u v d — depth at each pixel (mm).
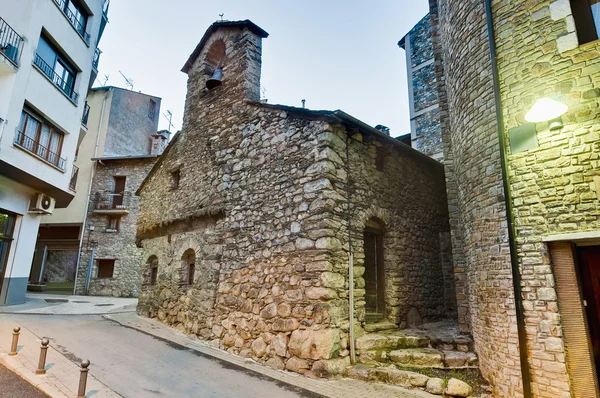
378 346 6102
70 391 4430
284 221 6641
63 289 19703
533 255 4410
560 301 4172
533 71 4742
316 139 6523
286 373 5707
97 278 18750
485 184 5371
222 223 8016
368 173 7285
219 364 6074
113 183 19828
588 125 4242
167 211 10250
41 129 10906
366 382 5344
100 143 20234
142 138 23469
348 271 6250
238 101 8531
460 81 6219
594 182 4113
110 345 6910
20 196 11125
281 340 6066
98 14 13766
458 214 7098
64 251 22219
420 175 9055
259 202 7258
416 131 13008
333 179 6312
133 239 18938
